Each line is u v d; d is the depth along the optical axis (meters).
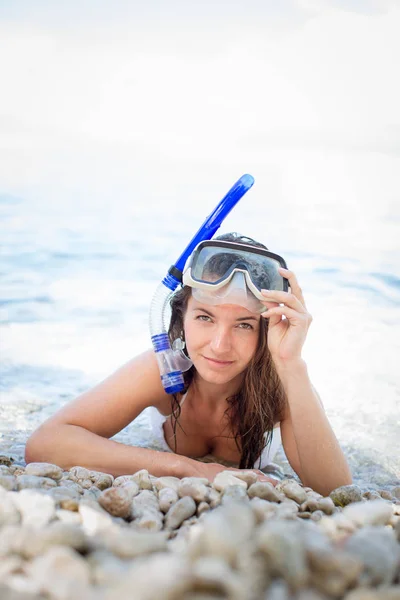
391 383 4.14
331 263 7.71
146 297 6.19
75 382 3.99
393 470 2.99
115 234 9.24
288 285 2.46
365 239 9.34
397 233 9.93
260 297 2.35
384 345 4.88
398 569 1.28
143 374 2.71
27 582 1.15
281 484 2.21
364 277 7.05
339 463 2.49
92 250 8.15
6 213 10.45
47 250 7.98
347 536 1.47
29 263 7.29
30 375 4.07
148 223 10.28
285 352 2.44
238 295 2.34
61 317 5.42
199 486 1.97
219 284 2.32
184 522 1.81
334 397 3.89
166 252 8.22
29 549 1.25
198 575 0.99
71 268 7.19
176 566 1.04
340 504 2.18
